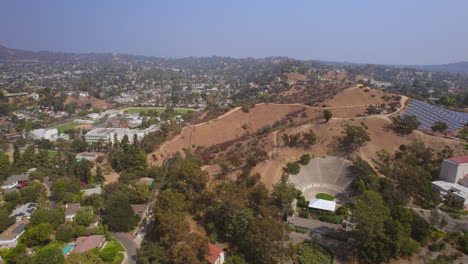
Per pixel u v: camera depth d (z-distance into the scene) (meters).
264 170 136.25
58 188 128.00
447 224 100.62
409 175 115.44
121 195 116.75
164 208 101.62
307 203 116.94
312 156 145.38
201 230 98.38
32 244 99.19
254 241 80.62
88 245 95.38
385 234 84.50
